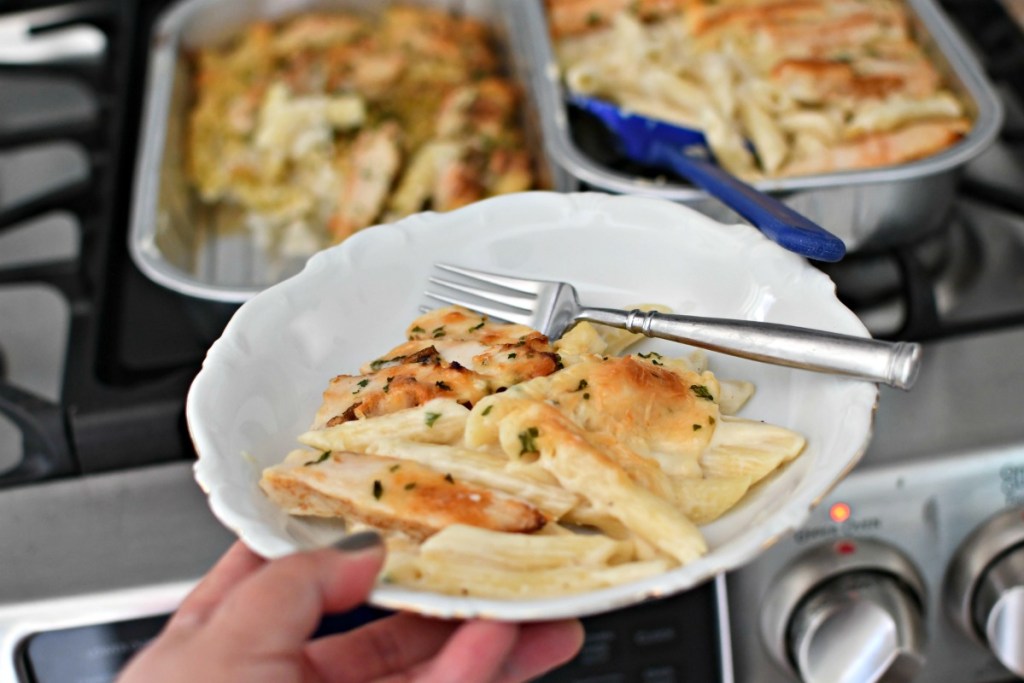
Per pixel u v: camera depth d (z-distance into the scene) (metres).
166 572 0.65
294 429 0.54
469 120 0.92
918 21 0.86
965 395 0.67
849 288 0.75
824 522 0.64
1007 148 0.86
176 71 0.96
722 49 0.86
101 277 0.79
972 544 0.65
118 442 0.69
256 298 0.55
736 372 0.54
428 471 0.49
